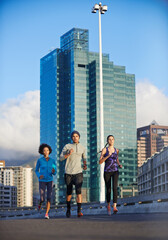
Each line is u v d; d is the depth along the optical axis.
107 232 6.17
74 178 13.09
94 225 7.71
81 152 13.12
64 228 7.21
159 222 8.00
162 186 136.50
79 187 12.98
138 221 8.60
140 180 175.88
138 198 17.58
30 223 9.35
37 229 7.18
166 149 129.75
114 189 13.86
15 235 6.07
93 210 23.83
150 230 6.37
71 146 13.06
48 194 13.75
